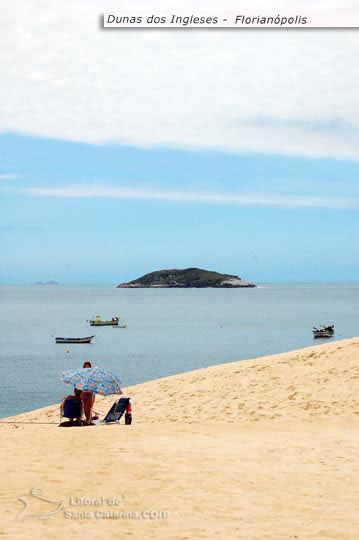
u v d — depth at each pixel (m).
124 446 11.03
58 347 95.44
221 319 164.62
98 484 8.08
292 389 18.58
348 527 6.31
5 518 6.49
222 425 14.79
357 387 17.89
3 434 12.40
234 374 21.44
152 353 85.44
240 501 7.34
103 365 71.75
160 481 8.29
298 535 6.04
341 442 11.84
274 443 11.70
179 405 18.69
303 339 107.06
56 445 11.02
